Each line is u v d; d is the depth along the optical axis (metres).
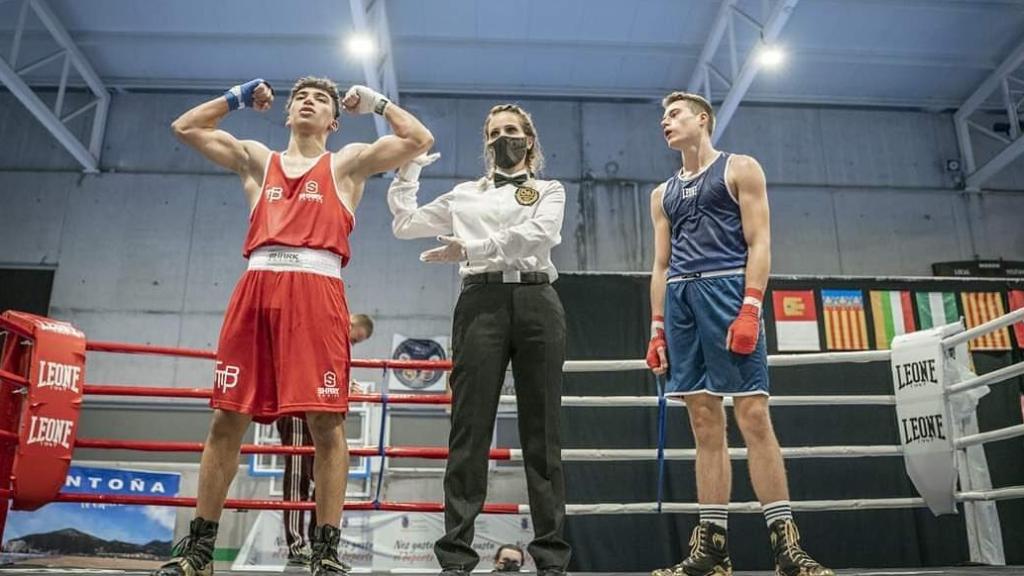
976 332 3.52
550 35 7.91
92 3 7.42
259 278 2.22
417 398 3.47
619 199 8.55
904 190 8.73
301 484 4.00
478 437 2.33
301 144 2.46
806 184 8.66
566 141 8.73
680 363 2.47
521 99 8.88
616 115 8.87
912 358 3.82
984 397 5.18
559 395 2.40
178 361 7.79
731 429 4.79
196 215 8.29
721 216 2.50
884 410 5.01
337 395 2.18
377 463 6.86
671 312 2.53
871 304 5.36
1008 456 5.03
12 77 6.89
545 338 2.41
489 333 2.39
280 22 7.63
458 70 8.45
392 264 8.18
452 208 2.63
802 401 3.83
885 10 7.45
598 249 8.38
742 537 4.71
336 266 2.30
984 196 8.77
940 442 3.67
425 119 8.75
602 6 7.49
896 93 8.80
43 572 2.45
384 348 7.90
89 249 8.13
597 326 5.00
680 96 2.68
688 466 4.79
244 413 2.15
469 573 2.14
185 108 8.68
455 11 7.56
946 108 9.04
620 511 3.56
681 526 4.69
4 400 3.20
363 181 2.49
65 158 8.44
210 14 7.55
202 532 2.11
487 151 2.79
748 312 2.31
